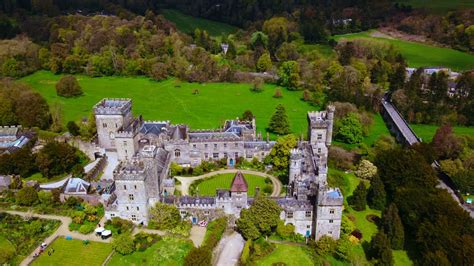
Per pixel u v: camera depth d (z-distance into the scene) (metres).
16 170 163.38
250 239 125.12
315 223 127.94
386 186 156.75
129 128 173.00
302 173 145.62
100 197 143.50
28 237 128.00
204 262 109.06
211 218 135.75
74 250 123.19
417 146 172.12
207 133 180.12
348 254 122.19
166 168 158.62
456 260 113.06
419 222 130.00
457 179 156.75
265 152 177.75
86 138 192.12
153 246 125.44
